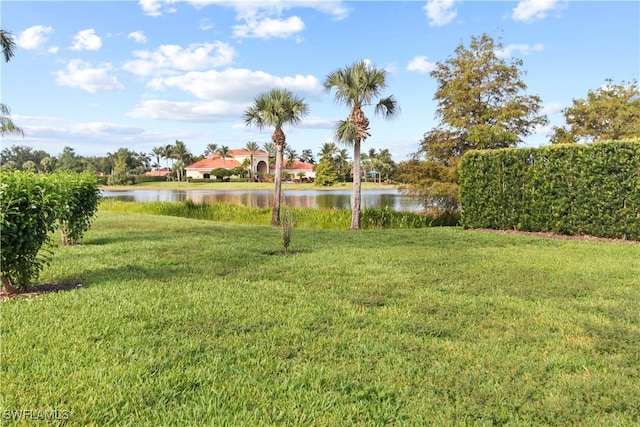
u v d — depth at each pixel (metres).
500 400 2.59
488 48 18.00
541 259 7.39
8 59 17.14
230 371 2.98
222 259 7.26
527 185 11.52
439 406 2.54
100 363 3.04
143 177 85.50
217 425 2.31
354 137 14.46
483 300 4.80
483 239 10.23
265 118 16.23
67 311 4.22
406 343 3.51
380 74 13.97
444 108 18.95
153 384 2.75
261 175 89.38
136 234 10.86
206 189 65.12
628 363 3.15
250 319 4.07
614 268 6.53
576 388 2.75
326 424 2.35
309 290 5.20
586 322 4.04
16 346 3.30
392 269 6.50
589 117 19.27
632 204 9.61
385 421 2.40
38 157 80.69
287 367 3.06
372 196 44.00
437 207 18.92
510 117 17.47
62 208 5.64
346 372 2.98
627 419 2.40
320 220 17.97
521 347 3.46
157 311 4.27
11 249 4.64
